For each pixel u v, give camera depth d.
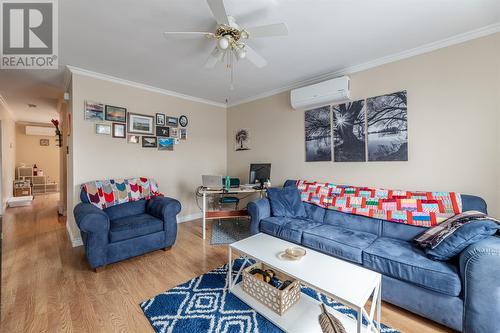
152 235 2.60
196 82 3.37
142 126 3.47
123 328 1.52
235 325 1.54
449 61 2.17
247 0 1.64
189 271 2.28
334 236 2.14
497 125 1.95
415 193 2.23
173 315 1.63
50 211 4.74
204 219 3.20
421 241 1.83
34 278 2.12
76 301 1.79
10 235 3.28
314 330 1.44
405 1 1.67
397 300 1.66
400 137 2.45
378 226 2.30
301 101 3.17
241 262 2.46
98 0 1.63
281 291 1.56
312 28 2.01
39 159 7.27
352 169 2.84
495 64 1.95
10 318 1.59
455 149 2.15
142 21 1.89
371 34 2.11
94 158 3.01
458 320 1.43
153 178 3.62
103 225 2.24
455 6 1.72
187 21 1.89
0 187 4.44
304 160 3.34
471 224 1.54
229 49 1.95
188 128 4.08
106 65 2.75
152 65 2.76
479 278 1.35
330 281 1.38
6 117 4.85
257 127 4.05
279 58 2.59
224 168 4.66
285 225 2.47
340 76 2.93
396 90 2.48
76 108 2.84
